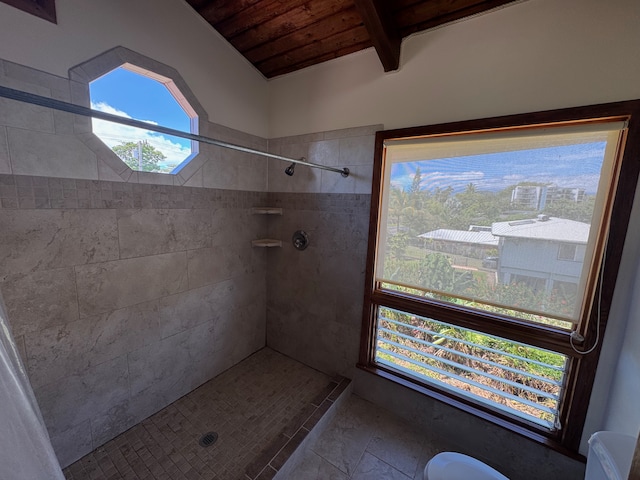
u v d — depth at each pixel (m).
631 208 1.10
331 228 1.97
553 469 1.37
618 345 1.18
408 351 1.84
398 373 1.84
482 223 1.44
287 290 2.29
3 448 0.57
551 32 1.19
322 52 1.79
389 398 1.85
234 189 2.02
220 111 1.85
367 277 1.84
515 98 1.29
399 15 1.43
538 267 1.32
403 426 1.76
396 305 1.76
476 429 1.55
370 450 1.59
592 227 1.20
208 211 1.86
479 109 1.38
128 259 1.48
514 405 1.52
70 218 1.25
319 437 1.66
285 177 2.16
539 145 1.26
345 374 2.06
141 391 1.64
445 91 1.46
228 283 2.09
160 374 1.73
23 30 1.06
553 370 1.40
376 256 1.82
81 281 1.32
